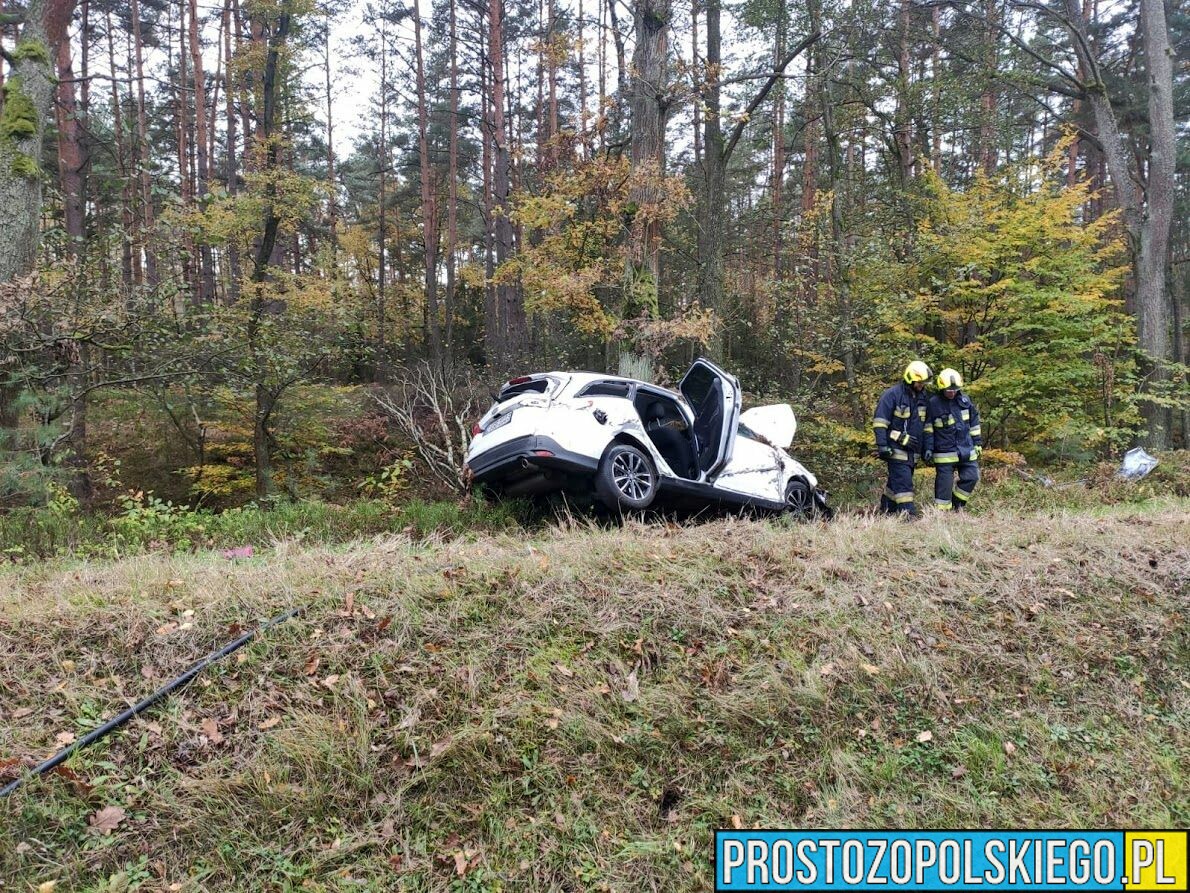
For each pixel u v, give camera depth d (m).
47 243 9.17
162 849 2.94
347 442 14.18
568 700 3.76
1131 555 5.57
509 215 11.97
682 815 3.46
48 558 6.61
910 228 13.84
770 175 24.75
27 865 2.79
